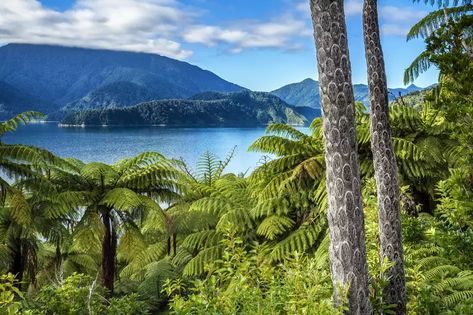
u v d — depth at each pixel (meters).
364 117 8.12
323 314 3.27
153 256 14.98
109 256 11.55
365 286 3.36
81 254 16.09
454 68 4.94
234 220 8.15
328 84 3.27
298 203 7.71
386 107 4.00
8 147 10.61
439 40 5.14
